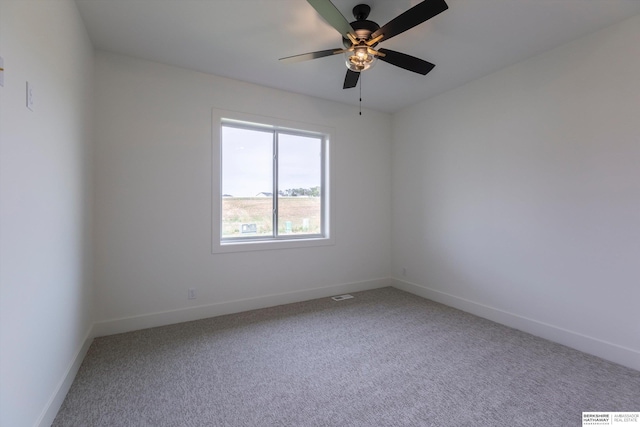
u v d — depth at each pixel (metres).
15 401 1.17
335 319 3.01
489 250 3.05
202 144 3.02
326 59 2.75
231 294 3.19
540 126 2.63
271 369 2.08
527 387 1.88
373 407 1.69
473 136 3.21
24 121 1.25
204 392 1.82
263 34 2.35
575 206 2.40
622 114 2.15
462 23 2.18
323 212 3.94
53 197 1.59
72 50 1.92
